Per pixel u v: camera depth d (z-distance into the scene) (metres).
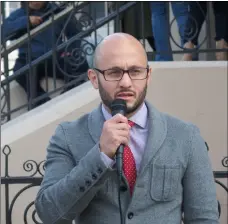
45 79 7.14
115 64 2.83
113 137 2.70
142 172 2.83
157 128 2.92
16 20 7.24
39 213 2.88
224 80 6.11
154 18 6.87
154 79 6.06
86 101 5.98
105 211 2.85
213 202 2.91
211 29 7.02
